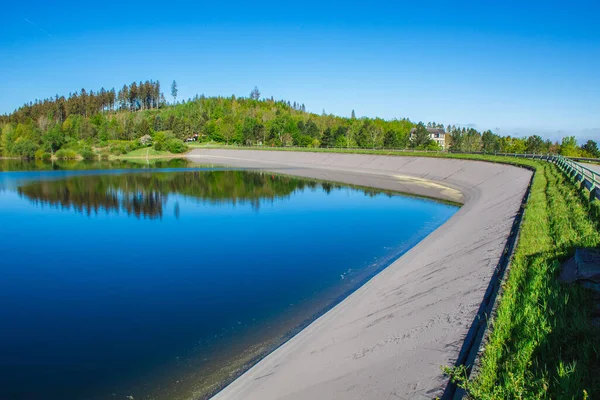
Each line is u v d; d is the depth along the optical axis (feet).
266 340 47.67
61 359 44.96
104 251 89.76
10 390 39.32
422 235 98.22
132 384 39.75
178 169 304.30
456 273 51.75
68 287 68.08
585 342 25.48
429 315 40.52
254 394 35.22
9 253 88.43
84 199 162.81
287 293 62.75
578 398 20.94
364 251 85.71
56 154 407.44
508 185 133.59
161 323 53.52
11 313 57.93
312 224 115.24
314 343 43.62
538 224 56.13
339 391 32.12
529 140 351.46
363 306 51.90
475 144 412.16
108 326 53.11
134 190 188.85
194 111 639.35
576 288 32.32
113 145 462.19
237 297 61.82
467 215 104.42
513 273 39.11
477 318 33.60
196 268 77.00
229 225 115.44
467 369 26.35
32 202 155.33
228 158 427.74
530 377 23.27
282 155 377.50
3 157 409.49
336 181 227.81
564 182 89.20
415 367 31.22
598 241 42.75
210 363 43.04
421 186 196.13
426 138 376.68
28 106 619.26
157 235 104.17
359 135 409.90
